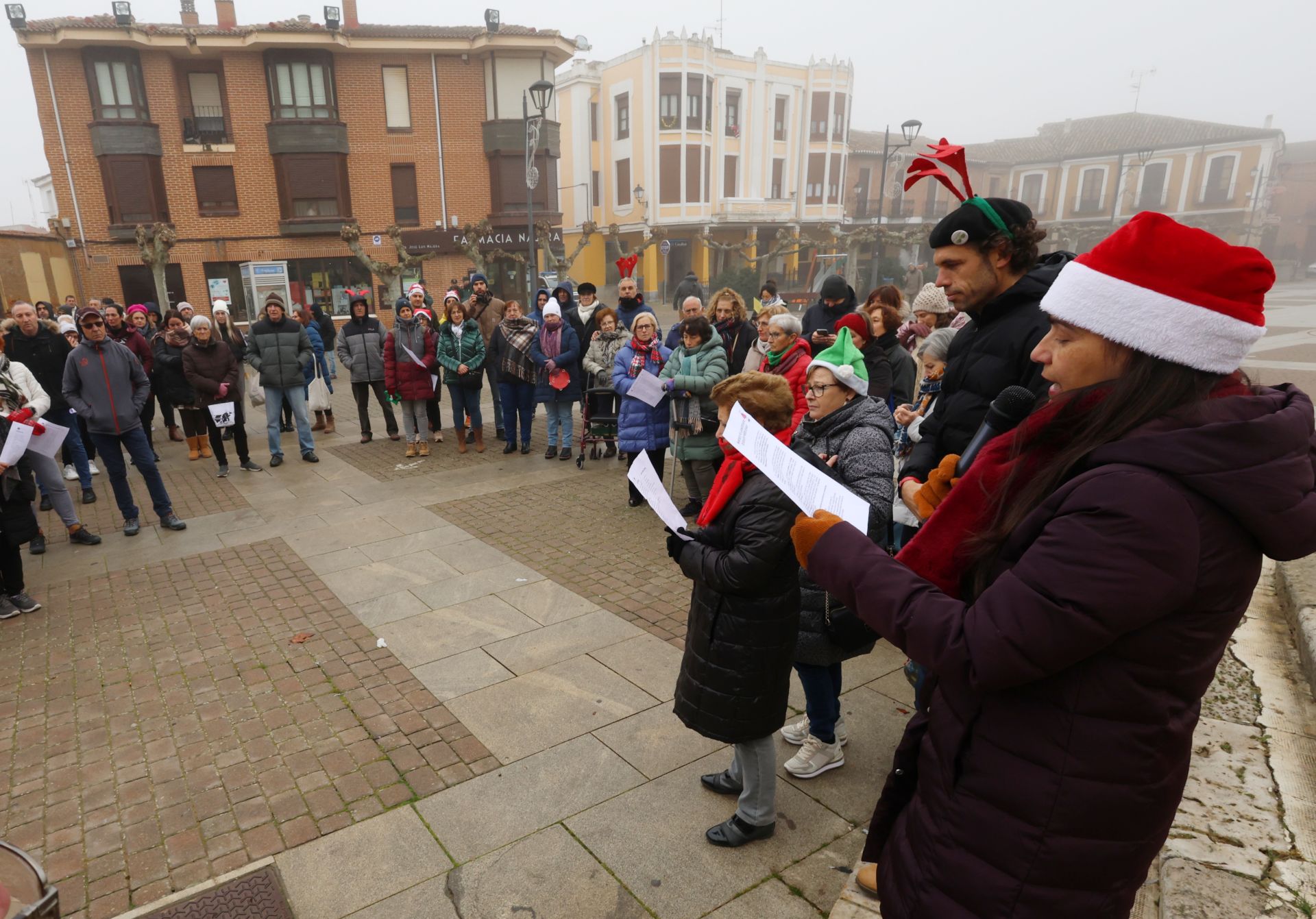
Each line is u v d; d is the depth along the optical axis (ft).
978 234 7.26
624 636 13.74
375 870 8.36
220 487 24.73
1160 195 150.41
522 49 79.30
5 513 14.74
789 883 8.02
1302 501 3.01
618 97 111.55
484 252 81.51
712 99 110.93
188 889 8.18
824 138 123.85
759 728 7.90
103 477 26.37
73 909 8.00
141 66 70.23
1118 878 3.51
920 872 3.96
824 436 9.49
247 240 75.72
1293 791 7.51
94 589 16.53
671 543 8.02
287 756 10.47
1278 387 3.42
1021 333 7.25
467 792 9.59
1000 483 3.70
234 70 72.54
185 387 27.76
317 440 31.50
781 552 7.24
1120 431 3.28
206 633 14.34
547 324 25.85
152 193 71.82
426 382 27.09
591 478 24.47
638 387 19.11
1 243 63.31
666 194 110.01
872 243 132.16
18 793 9.90
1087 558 3.08
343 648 13.56
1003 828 3.57
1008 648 3.24
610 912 7.69
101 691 12.34
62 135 69.21
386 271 73.10
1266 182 141.69
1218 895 6.22
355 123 77.30
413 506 22.04
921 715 4.51
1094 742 3.33
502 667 12.71
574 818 9.08
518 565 17.28
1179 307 3.11
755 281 99.66
